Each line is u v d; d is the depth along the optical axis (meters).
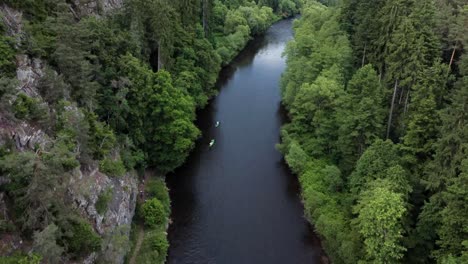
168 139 62.69
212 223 57.84
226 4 129.38
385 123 60.09
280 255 53.03
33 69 42.06
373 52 69.50
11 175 33.50
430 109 48.50
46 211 34.34
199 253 53.00
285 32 137.50
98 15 61.09
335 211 54.66
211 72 92.62
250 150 73.94
